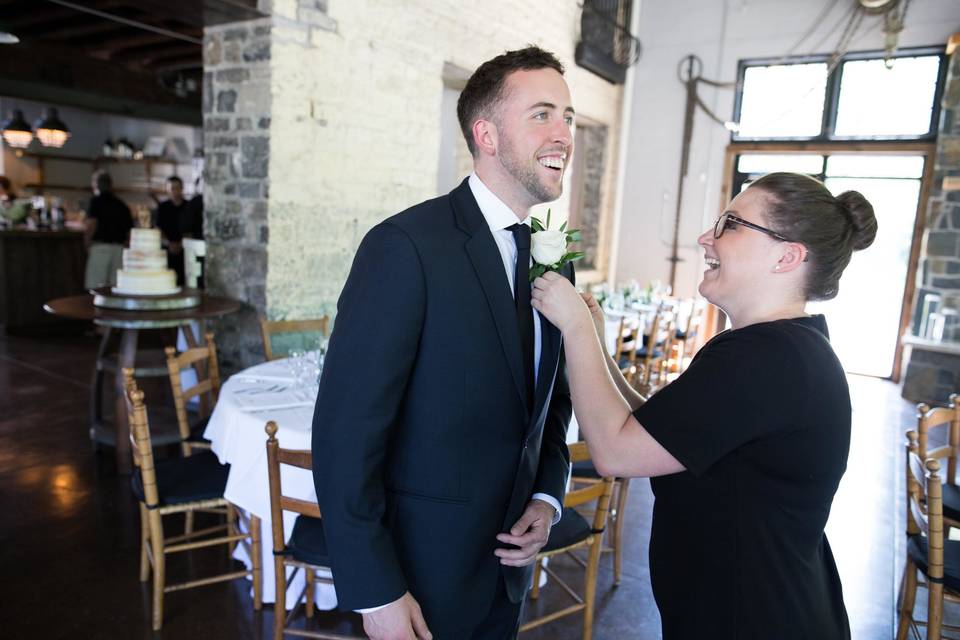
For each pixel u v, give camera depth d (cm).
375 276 102
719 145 750
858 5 659
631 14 765
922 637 235
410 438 109
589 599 214
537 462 126
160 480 225
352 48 396
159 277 355
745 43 725
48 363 523
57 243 632
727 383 97
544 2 595
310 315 396
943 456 254
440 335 104
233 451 220
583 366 108
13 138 620
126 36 543
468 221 110
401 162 448
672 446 98
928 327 607
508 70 110
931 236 603
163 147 909
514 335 110
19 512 285
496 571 118
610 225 812
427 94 464
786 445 99
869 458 430
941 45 623
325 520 102
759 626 98
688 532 105
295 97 365
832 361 102
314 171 384
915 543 216
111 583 237
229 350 388
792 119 709
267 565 226
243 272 376
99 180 617
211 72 373
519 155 109
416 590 111
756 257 106
